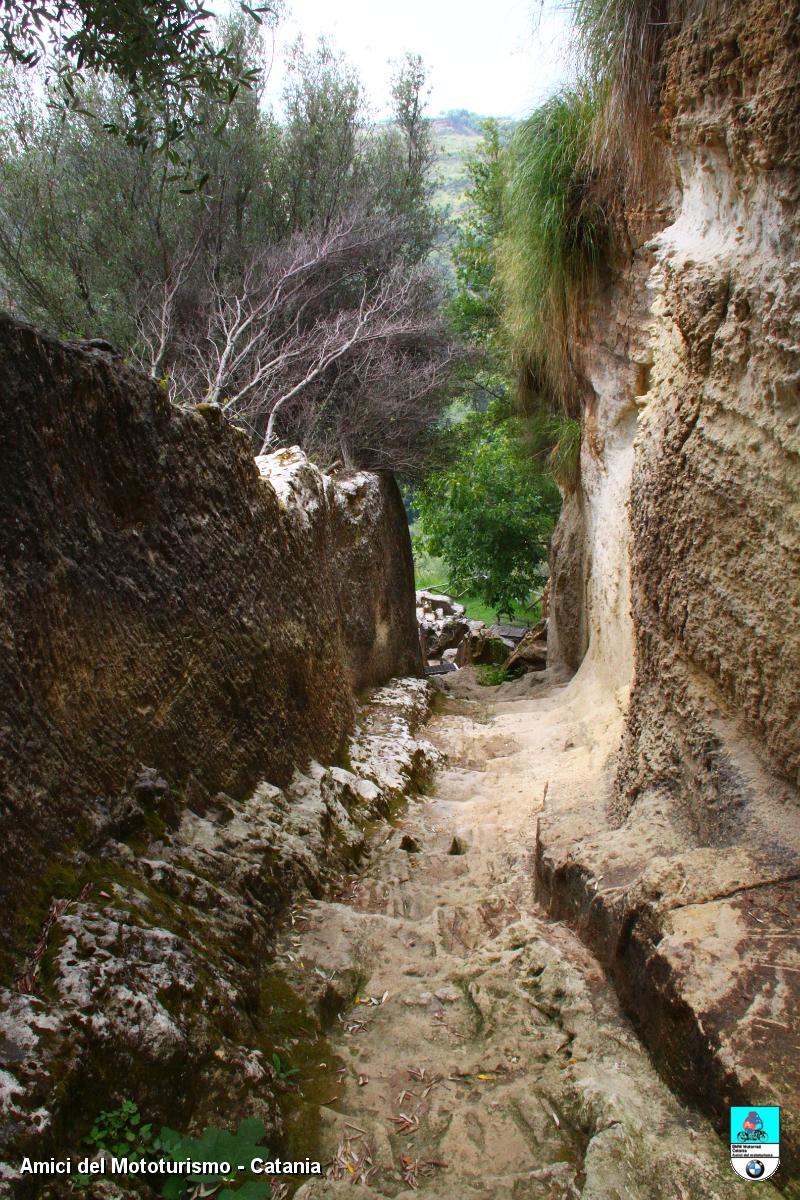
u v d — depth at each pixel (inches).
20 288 306.7
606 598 275.7
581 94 214.1
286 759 164.4
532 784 208.5
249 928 109.3
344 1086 94.0
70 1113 69.1
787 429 98.1
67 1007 74.6
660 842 120.3
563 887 126.5
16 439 89.8
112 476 111.0
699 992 84.2
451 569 703.1
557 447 372.8
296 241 373.1
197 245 347.6
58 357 97.5
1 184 308.8
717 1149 75.9
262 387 343.6
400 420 394.3
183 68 96.3
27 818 86.7
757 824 104.6
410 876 155.6
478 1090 91.9
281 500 192.9
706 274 116.8
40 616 92.4
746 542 108.3
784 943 87.5
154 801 112.2
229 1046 86.5
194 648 130.5
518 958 114.1
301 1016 103.2
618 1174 73.8
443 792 221.0
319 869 142.9
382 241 406.0
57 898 86.5
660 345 146.0
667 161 193.0
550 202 243.6
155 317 324.5
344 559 283.9
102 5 88.8
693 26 124.5
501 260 305.3
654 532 136.4
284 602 173.9
